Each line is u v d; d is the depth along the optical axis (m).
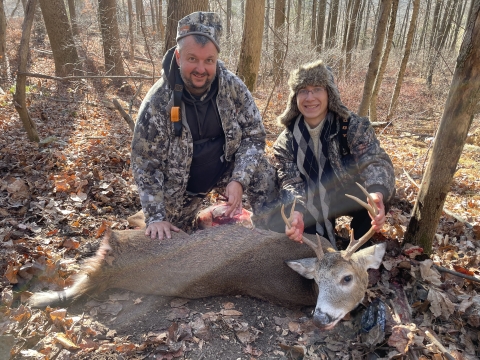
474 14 2.94
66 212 4.29
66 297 3.01
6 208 4.27
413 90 16.73
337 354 2.79
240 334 2.94
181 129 3.37
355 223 4.00
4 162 5.37
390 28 10.10
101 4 12.72
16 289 3.14
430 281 3.33
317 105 3.45
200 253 3.21
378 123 10.57
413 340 2.71
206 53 3.07
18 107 5.98
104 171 5.44
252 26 9.42
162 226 3.37
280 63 11.91
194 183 3.75
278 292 3.21
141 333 2.88
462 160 8.34
